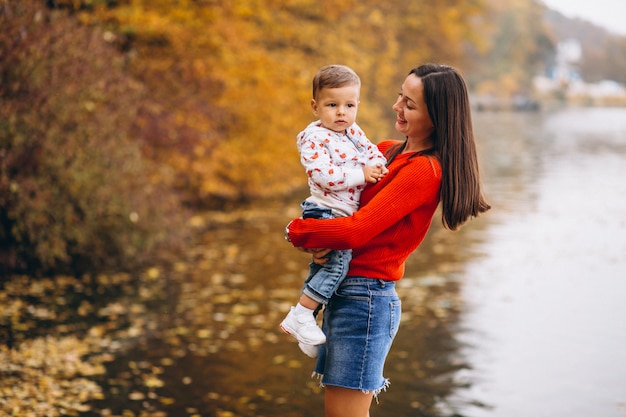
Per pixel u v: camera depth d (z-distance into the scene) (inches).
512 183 854.5
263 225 577.9
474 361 263.7
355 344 115.1
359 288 115.0
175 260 438.0
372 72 1037.2
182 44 580.1
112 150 402.0
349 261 115.0
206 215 623.2
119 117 424.2
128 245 407.5
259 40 757.3
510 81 3767.2
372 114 967.6
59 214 374.9
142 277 392.2
